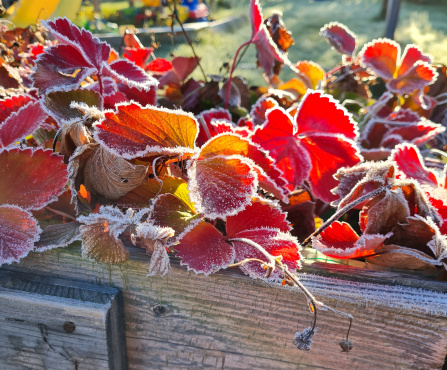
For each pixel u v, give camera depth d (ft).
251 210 1.01
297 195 1.27
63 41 1.11
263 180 1.03
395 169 1.02
